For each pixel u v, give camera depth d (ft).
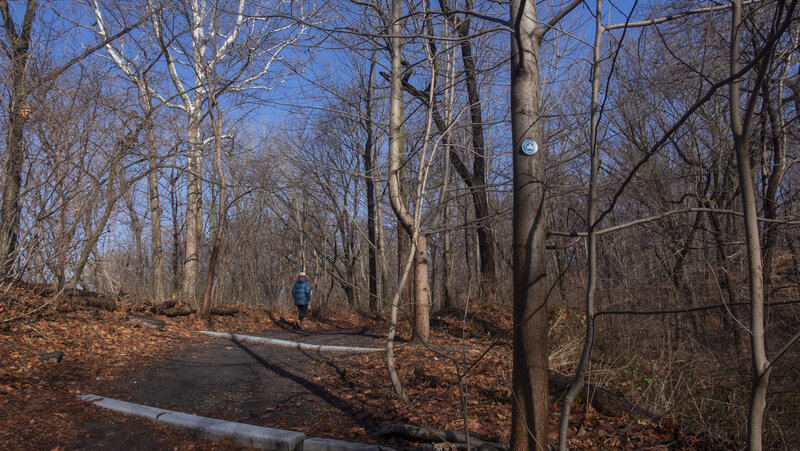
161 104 46.88
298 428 19.97
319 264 67.82
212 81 44.73
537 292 11.76
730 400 21.43
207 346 34.88
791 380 20.61
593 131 11.16
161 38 44.57
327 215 71.51
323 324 56.44
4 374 22.07
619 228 10.97
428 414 20.48
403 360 28.53
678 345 26.12
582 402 21.16
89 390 22.95
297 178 59.62
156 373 26.76
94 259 40.24
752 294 9.41
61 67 33.83
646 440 18.42
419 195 21.17
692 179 30.50
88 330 31.71
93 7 43.52
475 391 22.93
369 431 19.25
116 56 49.19
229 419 20.98
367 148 56.80
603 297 31.19
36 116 31.12
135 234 47.96
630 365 25.49
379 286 72.64
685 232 28.02
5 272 30.96
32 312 30.27
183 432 18.93
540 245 11.84
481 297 50.16
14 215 31.01
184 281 64.28
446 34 23.76
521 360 11.78
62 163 31.45
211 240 89.56
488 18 13.14
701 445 18.29
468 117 28.68
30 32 33.55
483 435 18.28
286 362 30.99
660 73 27.20
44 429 17.89
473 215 47.96
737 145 9.62
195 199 64.80
